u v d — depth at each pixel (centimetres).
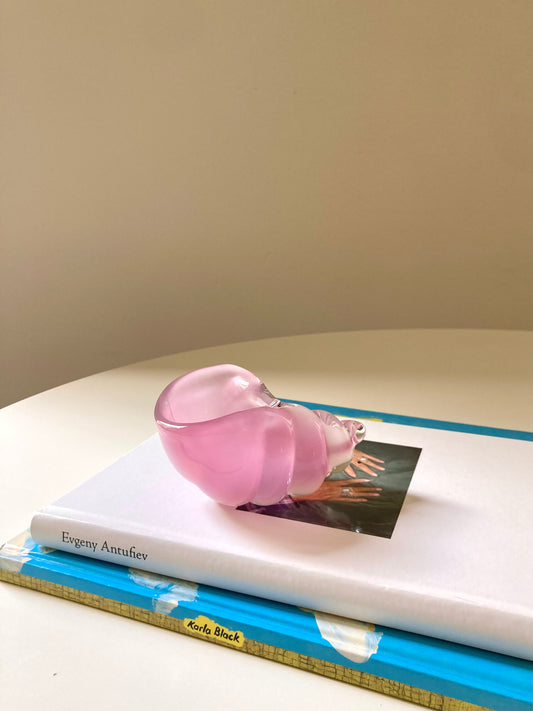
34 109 140
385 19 128
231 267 145
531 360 89
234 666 39
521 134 130
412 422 69
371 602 39
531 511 47
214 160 139
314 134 135
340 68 131
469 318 142
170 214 143
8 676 38
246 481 46
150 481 52
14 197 145
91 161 142
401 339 99
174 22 133
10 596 45
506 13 125
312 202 139
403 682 37
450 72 129
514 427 68
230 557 42
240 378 53
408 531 45
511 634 36
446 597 38
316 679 38
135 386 83
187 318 149
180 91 136
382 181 137
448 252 139
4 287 151
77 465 61
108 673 38
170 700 36
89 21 134
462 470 53
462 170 134
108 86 137
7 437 68
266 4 130
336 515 47
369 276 142
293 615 41
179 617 42
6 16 136
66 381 155
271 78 133
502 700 35
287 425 46
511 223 135
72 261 148
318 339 100
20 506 54
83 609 44
